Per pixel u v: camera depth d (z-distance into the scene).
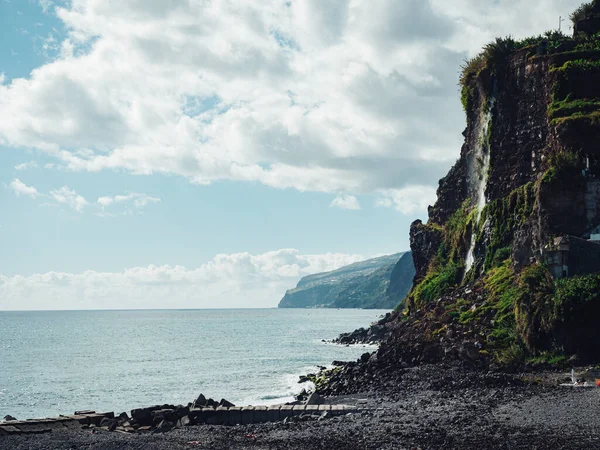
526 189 66.94
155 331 199.00
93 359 103.19
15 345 140.25
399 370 50.66
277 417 39.16
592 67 66.69
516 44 78.25
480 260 71.81
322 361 86.31
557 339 46.09
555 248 49.88
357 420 33.66
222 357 99.25
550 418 29.62
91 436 33.31
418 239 105.94
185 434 33.56
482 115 82.25
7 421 36.66
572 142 60.12
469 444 25.67
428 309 64.94
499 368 46.78
